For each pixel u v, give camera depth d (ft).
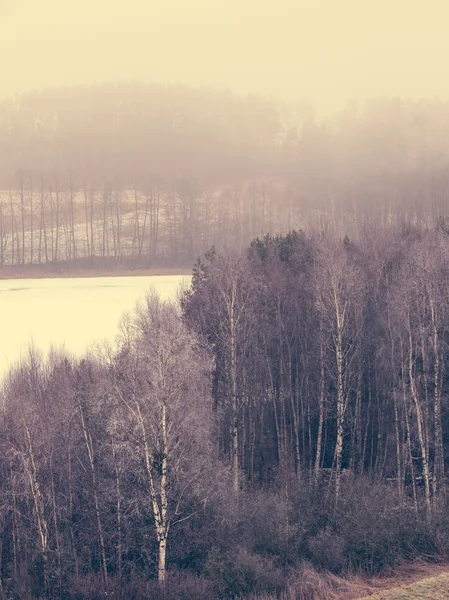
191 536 154.10
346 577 139.03
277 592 138.31
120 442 146.20
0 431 167.32
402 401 184.44
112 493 157.58
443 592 121.08
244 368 194.39
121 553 156.97
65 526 165.78
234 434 178.40
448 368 188.55
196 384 157.79
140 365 149.79
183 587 137.69
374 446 202.90
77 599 142.41
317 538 151.84
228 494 158.10
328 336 194.08
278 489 171.94
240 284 194.80
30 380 201.77
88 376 171.63
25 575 152.05
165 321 155.74
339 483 169.27
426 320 181.06
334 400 202.59
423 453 164.45
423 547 145.38
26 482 162.40
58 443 171.53
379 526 147.54
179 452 150.92
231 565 142.41
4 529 171.12
